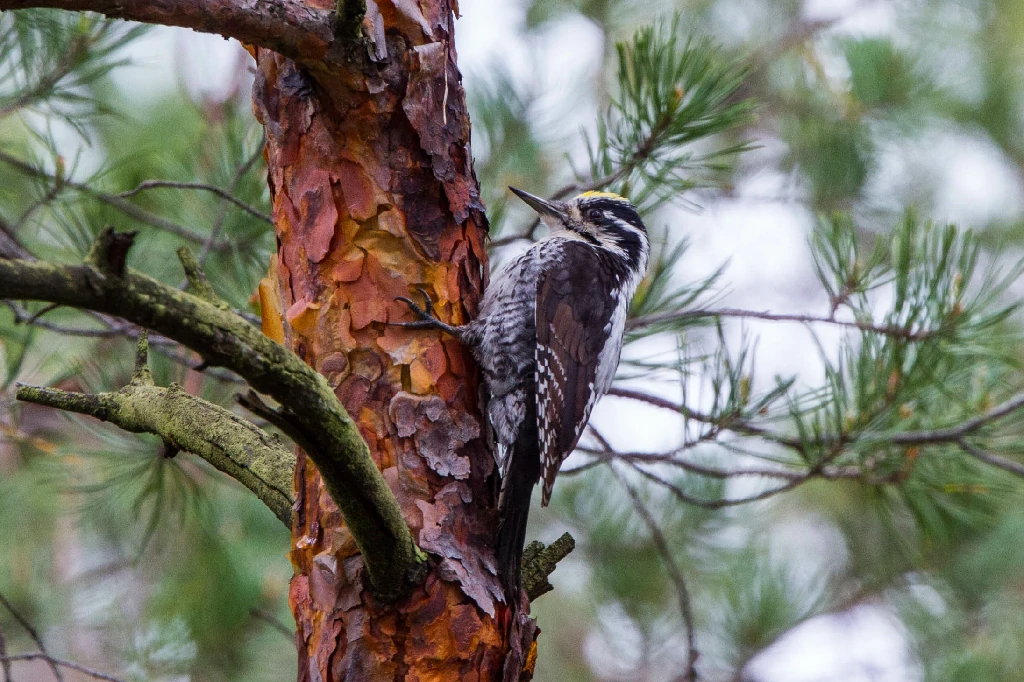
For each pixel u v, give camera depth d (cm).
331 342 686
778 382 949
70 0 573
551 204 1060
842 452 920
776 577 1387
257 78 711
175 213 1056
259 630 1351
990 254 1645
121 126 1365
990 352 905
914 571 1489
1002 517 1333
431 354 700
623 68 886
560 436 879
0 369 1069
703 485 1312
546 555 737
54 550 1479
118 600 1418
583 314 930
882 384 908
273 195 722
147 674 1287
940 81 1617
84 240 969
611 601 1411
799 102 1590
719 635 1365
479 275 753
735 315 935
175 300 481
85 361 1038
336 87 678
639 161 880
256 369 498
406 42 693
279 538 1448
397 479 667
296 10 636
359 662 625
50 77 950
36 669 1345
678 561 1362
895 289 912
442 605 637
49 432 1210
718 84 888
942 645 1432
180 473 1088
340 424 524
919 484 959
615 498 1380
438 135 715
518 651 671
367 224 696
